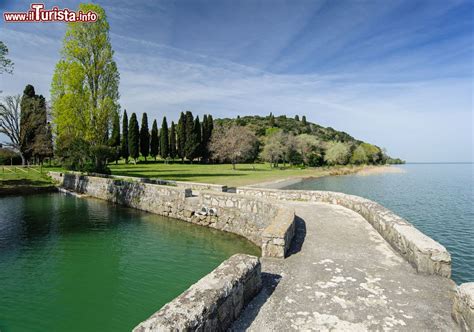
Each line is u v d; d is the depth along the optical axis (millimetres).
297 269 5355
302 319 3699
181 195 15078
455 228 14961
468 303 3279
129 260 9359
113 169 44562
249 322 3648
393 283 4707
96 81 26141
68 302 6781
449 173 73250
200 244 10945
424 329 3463
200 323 2889
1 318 6109
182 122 66250
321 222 9000
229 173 40844
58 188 27266
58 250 10375
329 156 70188
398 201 23469
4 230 13078
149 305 6656
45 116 38719
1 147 39500
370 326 3525
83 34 25391
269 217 10344
